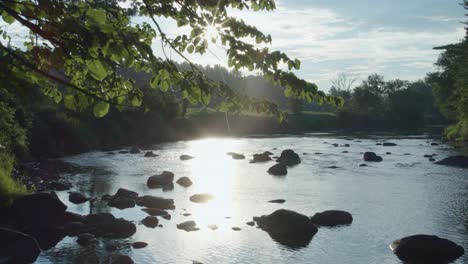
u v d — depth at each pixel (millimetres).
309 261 17656
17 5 5363
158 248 19000
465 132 69562
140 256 17984
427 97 171750
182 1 6945
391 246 19266
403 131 105500
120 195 28812
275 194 30328
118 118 72188
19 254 17078
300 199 28672
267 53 6430
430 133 95812
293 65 6480
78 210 25375
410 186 32719
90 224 21938
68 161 47188
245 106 7152
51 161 41844
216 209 26078
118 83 6391
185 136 85125
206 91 6375
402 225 22516
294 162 46844
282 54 6434
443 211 25234
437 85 90062
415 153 54500
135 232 21234
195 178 37219
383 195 29641
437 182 34219
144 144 70625
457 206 26344
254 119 105625
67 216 22453
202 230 21719
